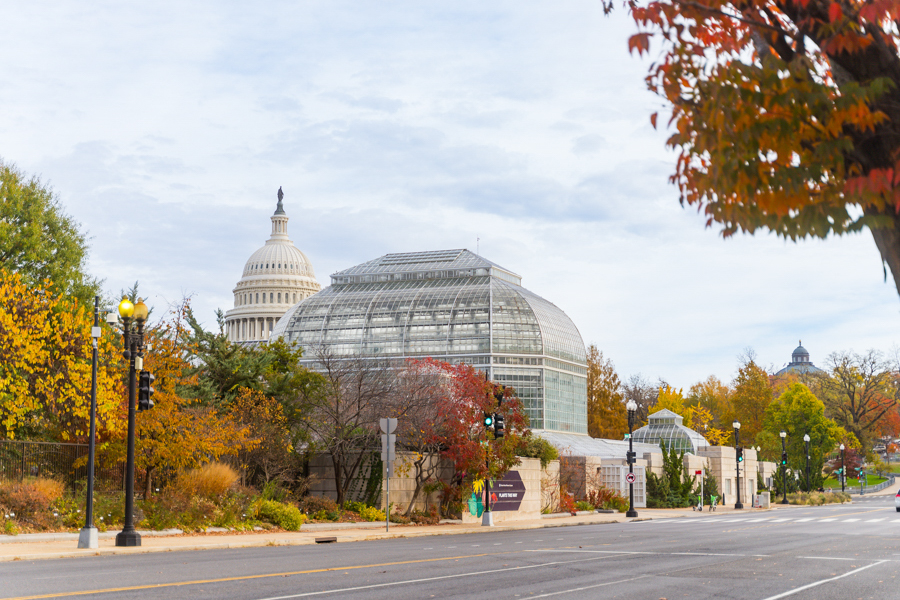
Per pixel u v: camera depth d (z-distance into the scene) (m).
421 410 39.88
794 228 6.58
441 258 99.75
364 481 39.69
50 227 46.78
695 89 6.88
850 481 141.25
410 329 89.62
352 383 40.53
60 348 32.12
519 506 45.22
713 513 59.59
